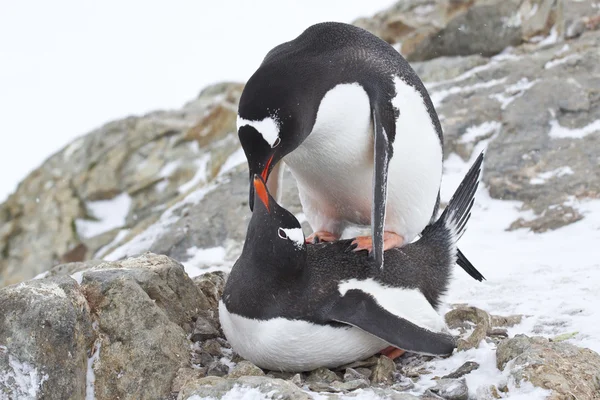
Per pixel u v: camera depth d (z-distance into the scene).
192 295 9.41
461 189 9.91
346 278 8.35
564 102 16.98
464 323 9.56
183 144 23.03
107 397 7.97
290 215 8.10
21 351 7.52
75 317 7.77
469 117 17.59
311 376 8.29
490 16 21.78
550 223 13.92
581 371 7.68
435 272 9.26
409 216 9.99
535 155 15.96
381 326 7.96
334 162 9.59
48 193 22.94
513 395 7.43
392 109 9.40
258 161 9.00
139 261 9.43
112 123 24.88
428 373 8.36
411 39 22.75
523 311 10.10
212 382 7.61
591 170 15.17
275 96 8.88
